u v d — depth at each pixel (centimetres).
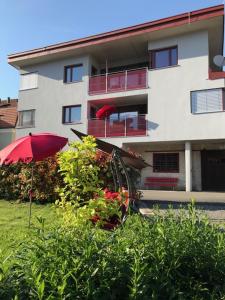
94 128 2138
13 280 215
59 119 2292
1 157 610
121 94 2070
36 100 2405
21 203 1073
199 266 268
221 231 321
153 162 2131
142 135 1972
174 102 1908
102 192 391
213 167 1991
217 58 1738
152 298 219
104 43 2105
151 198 1358
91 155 409
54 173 1047
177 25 1864
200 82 1855
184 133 1861
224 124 1769
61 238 263
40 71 2425
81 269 228
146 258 251
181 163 2055
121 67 2397
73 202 394
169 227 305
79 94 2234
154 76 1984
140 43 2106
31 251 251
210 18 1781
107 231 348
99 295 221
